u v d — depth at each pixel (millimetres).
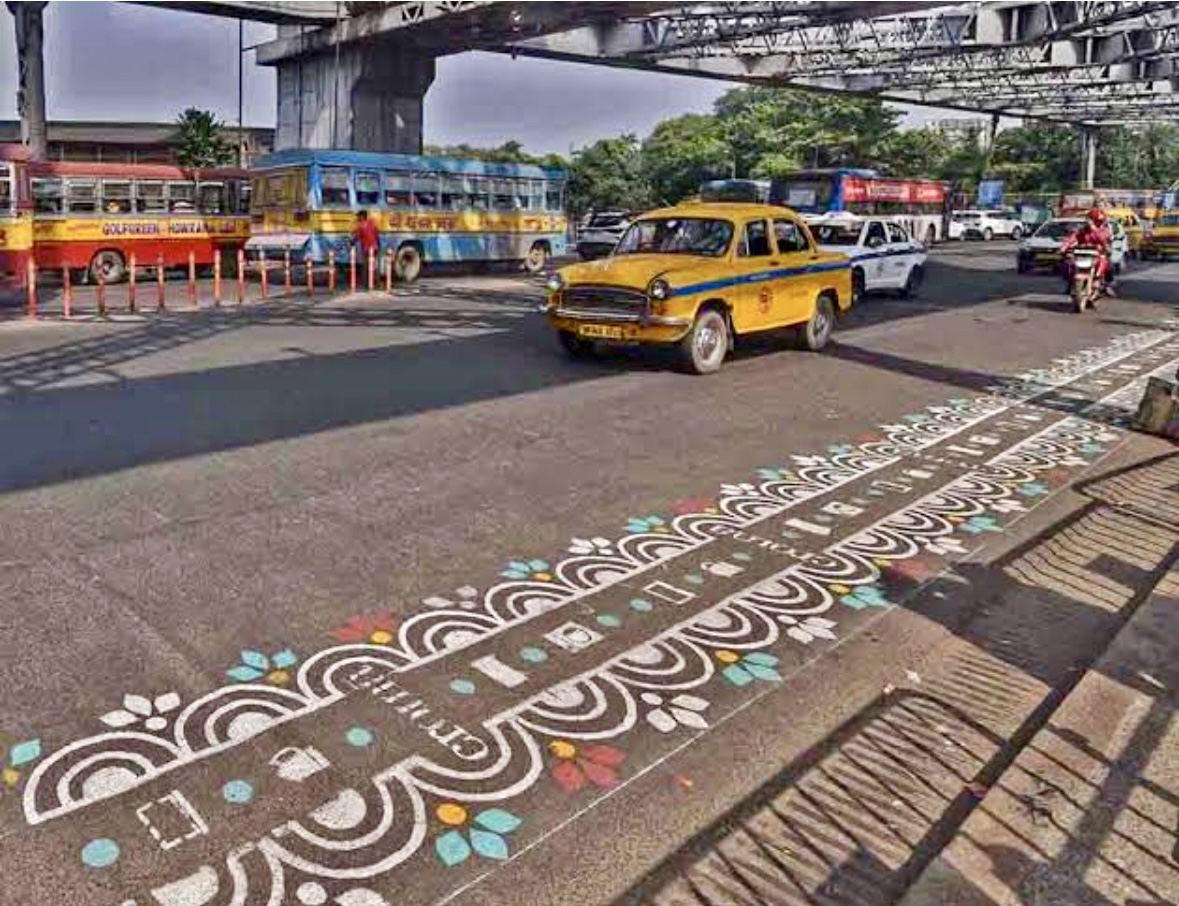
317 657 4352
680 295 10906
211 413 8742
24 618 4594
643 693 4168
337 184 21859
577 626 4762
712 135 66062
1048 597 5320
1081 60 32469
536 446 7957
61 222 21516
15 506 6113
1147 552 6031
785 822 3350
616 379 10906
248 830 3207
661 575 5422
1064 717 3898
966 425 9297
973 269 29891
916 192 41875
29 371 10672
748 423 9047
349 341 13297
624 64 32750
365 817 3297
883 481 7352
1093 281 18828
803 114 61531
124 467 6996
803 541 6023
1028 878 2980
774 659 4512
